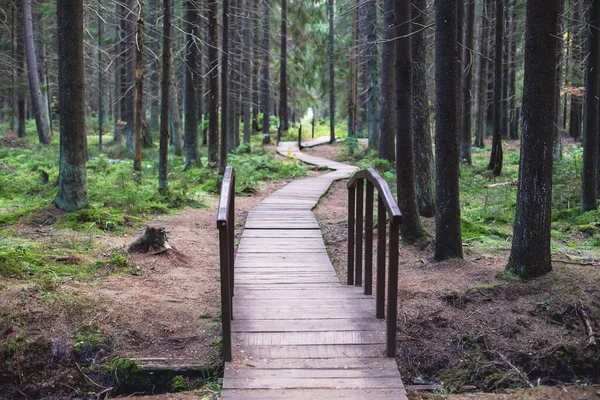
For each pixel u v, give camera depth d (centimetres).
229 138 2392
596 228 938
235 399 397
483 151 2491
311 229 998
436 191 737
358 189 626
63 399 466
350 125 3272
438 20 701
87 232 866
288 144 3194
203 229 1018
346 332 508
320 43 3359
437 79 711
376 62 2397
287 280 678
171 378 480
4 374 473
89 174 1481
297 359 460
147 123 2756
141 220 1015
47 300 543
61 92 960
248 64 2941
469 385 497
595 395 460
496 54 1647
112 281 640
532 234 631
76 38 927
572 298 586
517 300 601
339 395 404
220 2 2138
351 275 663
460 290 616
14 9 2567
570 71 1616
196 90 1816
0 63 2869
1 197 1189
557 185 1319
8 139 2423
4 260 624
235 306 576
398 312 577
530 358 531
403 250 819
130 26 2052
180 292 636
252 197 1448
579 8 1399
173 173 1644
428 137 954
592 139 1041
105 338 512
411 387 484
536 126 617
